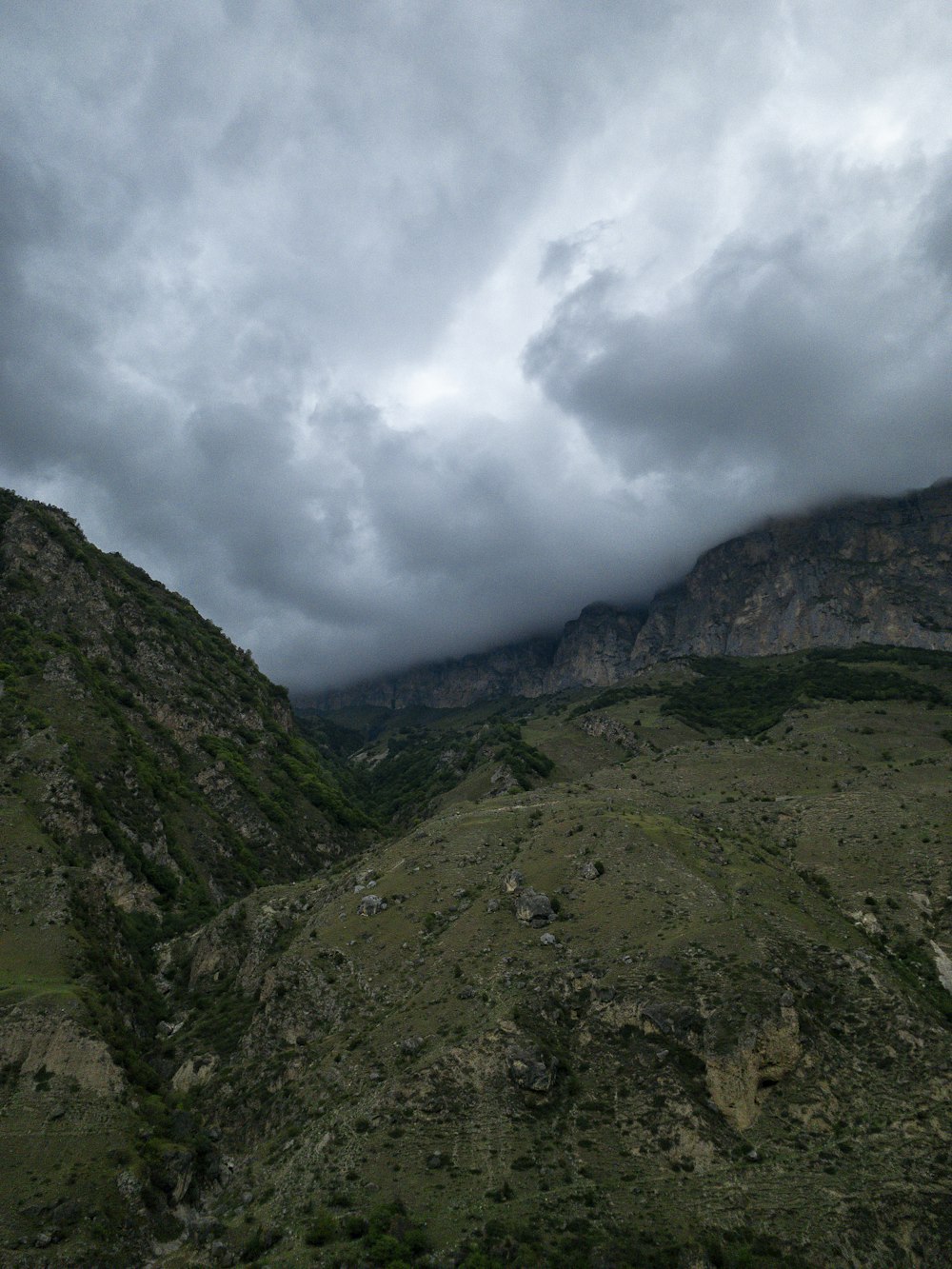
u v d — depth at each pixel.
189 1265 57.25
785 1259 50.88
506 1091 66.12
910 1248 51.88
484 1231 53.25
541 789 168.75
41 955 95.12
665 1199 55.53
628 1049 69.62
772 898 92.69
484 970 83.81
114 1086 77.69
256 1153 70.75
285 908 117.12
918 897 94.44
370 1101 67.81
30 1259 56.59
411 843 124.00
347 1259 51.78
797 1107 63.41
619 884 93.88
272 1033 86.69
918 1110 62.06
